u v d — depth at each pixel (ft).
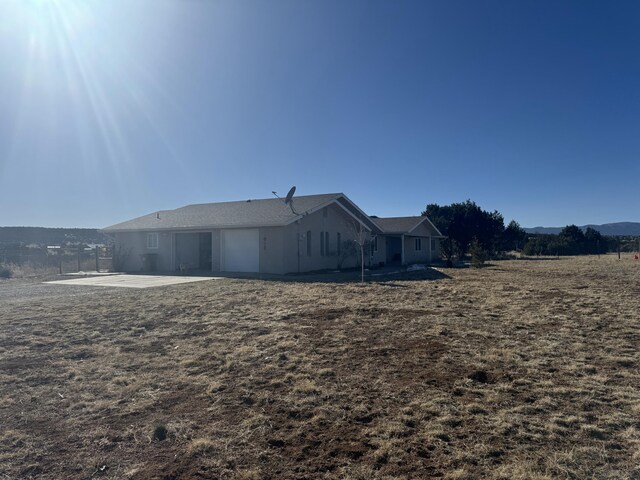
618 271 67.15
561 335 24.89
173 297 40.70
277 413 14.88
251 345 23.24
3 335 26.25
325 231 73.61
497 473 11.10
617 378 17.98
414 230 100.73
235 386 17.40
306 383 17.43
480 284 50.11
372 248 86.22
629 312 31.17
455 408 15.01
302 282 52.90
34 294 45.93
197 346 23.39
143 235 80.48
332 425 13.93
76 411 15.37
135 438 13.29
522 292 42.42
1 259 91.91
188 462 11.89
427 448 12.44
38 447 12.81
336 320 29.19
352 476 11.10
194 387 17.42
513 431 13.38
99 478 11.18
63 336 26.03
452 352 21.61
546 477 10.86
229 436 13.30
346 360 20.48
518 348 22.26
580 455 11.94
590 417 14.30
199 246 81.76
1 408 15.71
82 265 86.74
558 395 16.17
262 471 11.41
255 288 46.57
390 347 22.52
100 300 39.63
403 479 10.91
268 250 65.98
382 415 14.57
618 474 10.99
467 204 120.06
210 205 88.28
